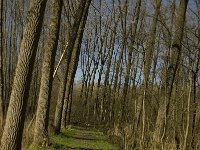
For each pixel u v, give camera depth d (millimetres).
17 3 42344
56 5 16781
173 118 13398
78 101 56625
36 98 50719
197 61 17406
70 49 23156
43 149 15602
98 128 37344
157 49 29984
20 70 10164
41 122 16703
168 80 14922
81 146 18562
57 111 22312
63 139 20297
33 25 10148
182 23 15125
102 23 52844
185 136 11430
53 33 16906
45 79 16922
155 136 13578
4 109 24047
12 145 10133
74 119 49656
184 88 15125
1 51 24359
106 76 45281
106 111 42594
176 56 15031
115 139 21500
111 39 49750
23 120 10297
